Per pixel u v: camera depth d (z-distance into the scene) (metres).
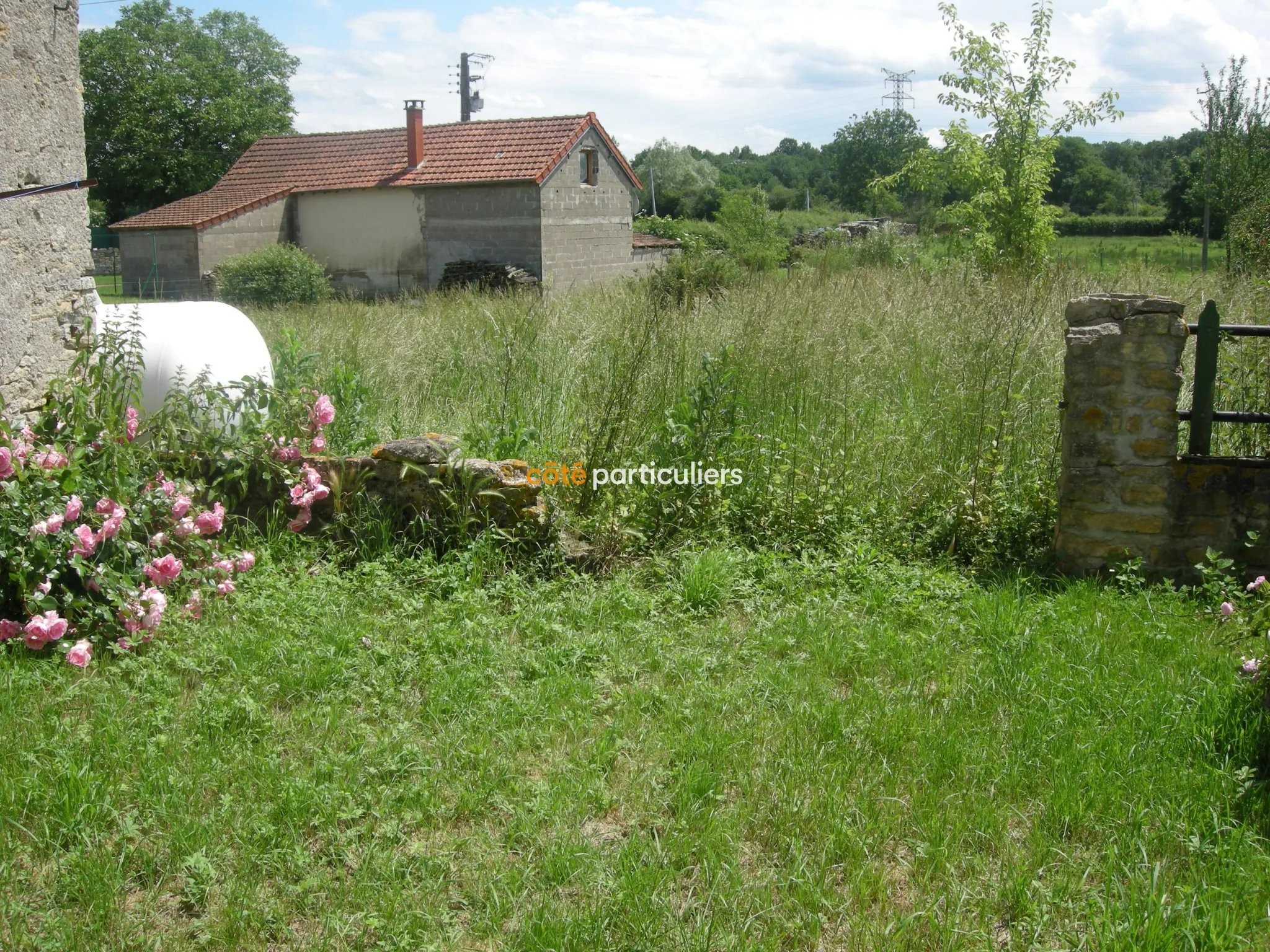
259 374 6.67
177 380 5.96
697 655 4.46
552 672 4.25
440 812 3.24
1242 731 3.62
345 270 26.69
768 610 5.08
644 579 5.52
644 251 29.73
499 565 5.41
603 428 6.36
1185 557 5.39
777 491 6.21
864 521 6.18
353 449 6.87
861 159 73.56
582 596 5.12
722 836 3.11
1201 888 2.87
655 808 3.30
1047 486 6.12
